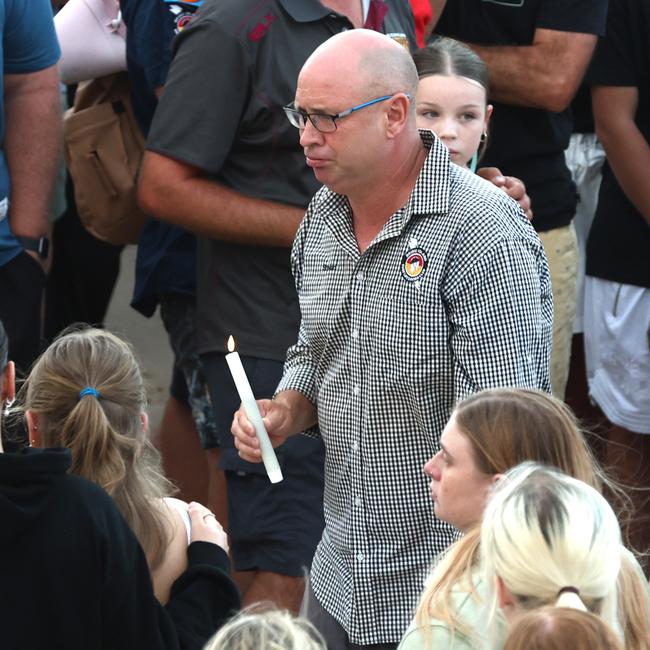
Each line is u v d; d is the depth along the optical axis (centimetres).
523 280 1255
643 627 958
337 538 1361
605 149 2080
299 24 1669
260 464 1683
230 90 1666
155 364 2891
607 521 876
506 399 1079
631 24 2028
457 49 1600
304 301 1373
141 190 1714
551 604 851
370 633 1326
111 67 1984
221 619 1208
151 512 1228
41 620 1023
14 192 1803
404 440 1301
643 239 2081
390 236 1270
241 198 1686
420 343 1263
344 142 1266
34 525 1020
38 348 1822
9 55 1772
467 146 1589
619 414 2114
